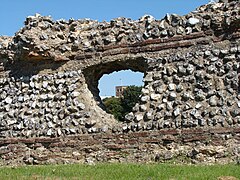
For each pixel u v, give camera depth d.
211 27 16.19
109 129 16.62
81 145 16.91
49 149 17.45
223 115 14.92
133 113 16.44
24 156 17.73
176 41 16.64
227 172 11.45
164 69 16.52
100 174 11.90
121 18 18.02
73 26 18.73
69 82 18.12
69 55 18.45
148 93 16.47
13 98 18.94
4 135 18.39
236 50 15.59
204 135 14.92
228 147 14.48
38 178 11.59
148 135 15.85
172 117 15.67
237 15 15.70
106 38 17.86
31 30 18.42
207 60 15.93
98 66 18.14
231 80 15.34
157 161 15.32
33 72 18.95
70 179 11.27
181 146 15.22
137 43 17.33
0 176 11.99
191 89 15.82
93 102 17.97
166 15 17.03
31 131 17.92
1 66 19.83
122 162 15.75
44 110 18.08
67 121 17.44
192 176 11.04
